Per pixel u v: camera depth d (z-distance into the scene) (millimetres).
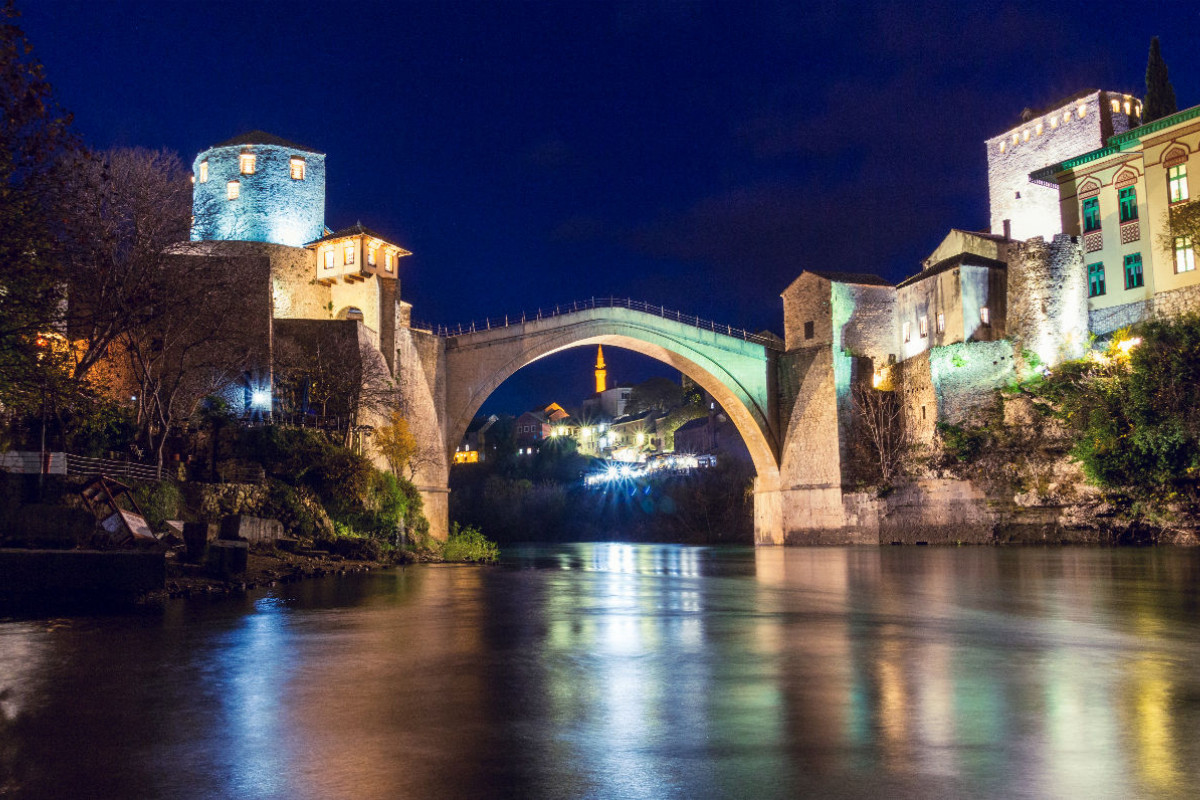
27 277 17828
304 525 34469
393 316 49969
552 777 6391
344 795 6000
